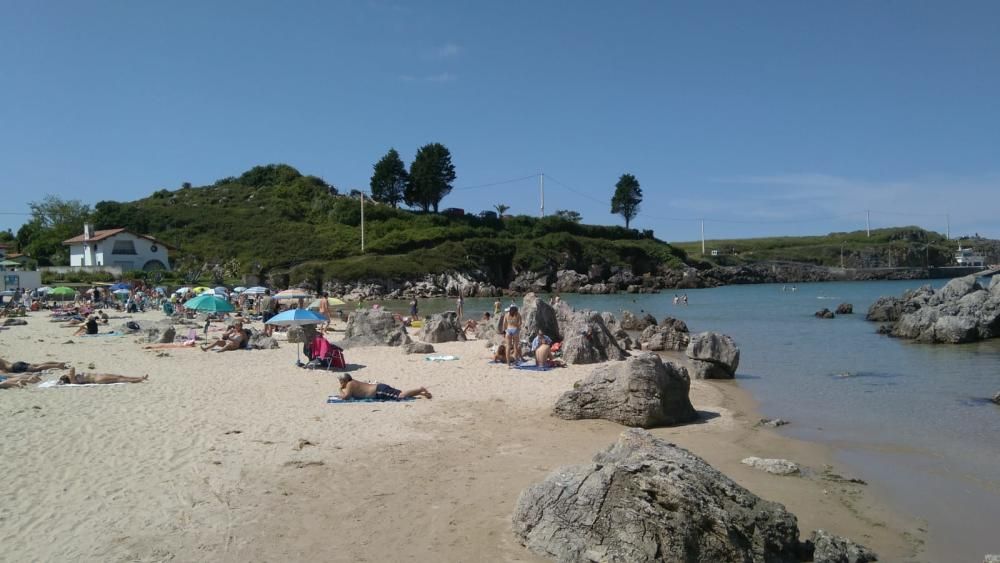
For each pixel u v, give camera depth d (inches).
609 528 272.1
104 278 3034.0
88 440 448.1
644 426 527.8
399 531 308.8
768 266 5487.2
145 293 2363.4
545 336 904.9
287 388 657.0
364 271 3597.4
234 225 4441.4
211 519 319.3
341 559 280.2
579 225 5064.0
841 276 5561.0
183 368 791.7
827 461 446.6
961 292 1517.0
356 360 876.6
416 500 348.5
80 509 327.3
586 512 279.0
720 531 265.3
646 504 267.9
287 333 1159.6
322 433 480.7
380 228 4404.5
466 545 293.7
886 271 5693.9
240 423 505.4
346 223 4576.8
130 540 293.3
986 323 1197.1
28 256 3747.5
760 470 422.0
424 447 450.3
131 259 3459.6
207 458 413.7
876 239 6958.7
